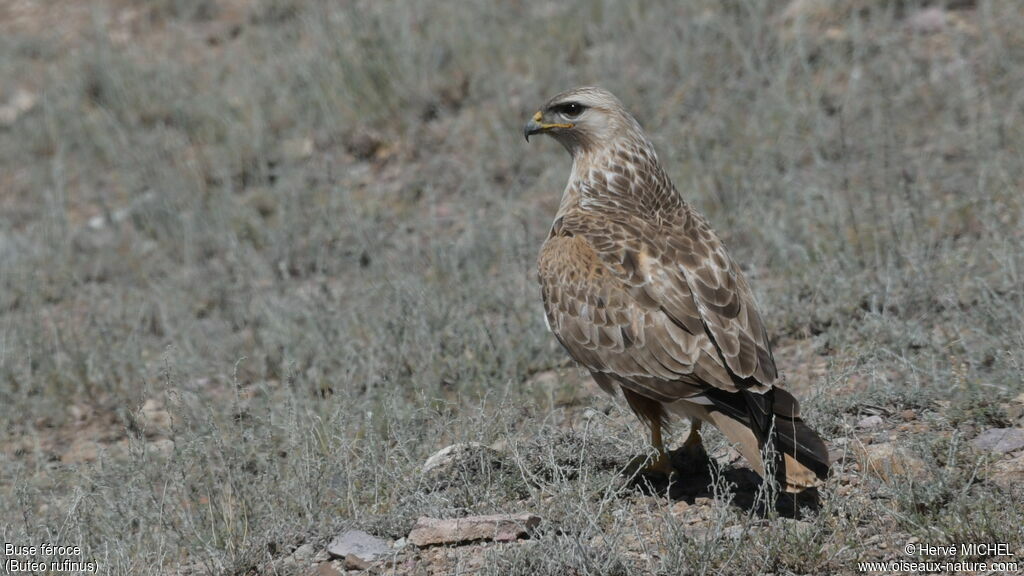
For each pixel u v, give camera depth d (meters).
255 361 15.32
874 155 17.66
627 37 22.45
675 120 19.67
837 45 20.72
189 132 23.17
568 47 22.61
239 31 27.47
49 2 30.84
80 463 13.27
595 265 10.51
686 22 22.08
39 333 16.55
